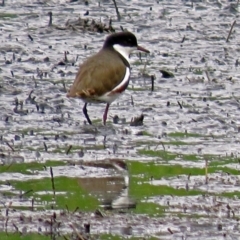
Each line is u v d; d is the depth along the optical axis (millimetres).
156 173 14102
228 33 23734
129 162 14578
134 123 16656
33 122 16625
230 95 18922
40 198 12875
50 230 11773
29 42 22328
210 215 12422
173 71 20516
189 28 23953
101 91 16266
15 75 19609
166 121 16984
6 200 12766
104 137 15867
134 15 24984
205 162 14609
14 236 11586
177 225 12039
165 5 26031
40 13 24938
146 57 21531
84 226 11766
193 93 18953
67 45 22250
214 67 20969
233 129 16656
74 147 15289
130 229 11852
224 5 25969
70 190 13219
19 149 15039
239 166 14547
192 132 16422
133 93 18750
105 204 12695
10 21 24047
